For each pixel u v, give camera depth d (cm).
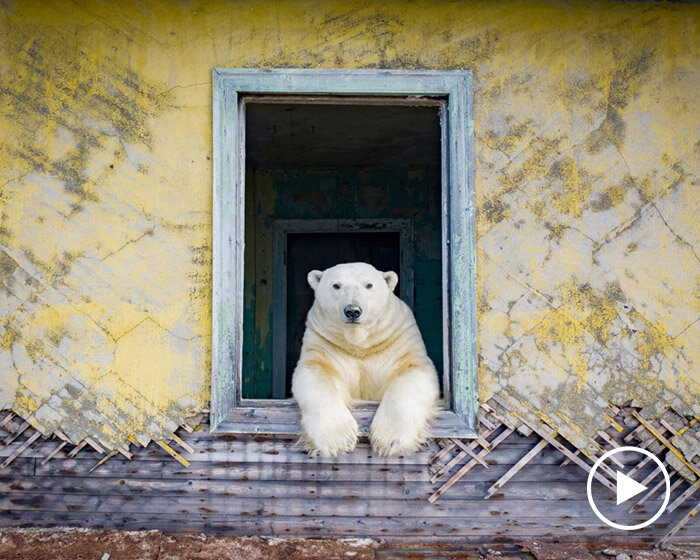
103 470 347
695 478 347
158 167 354
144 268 351
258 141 586
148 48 357
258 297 666
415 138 579
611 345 352
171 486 346
